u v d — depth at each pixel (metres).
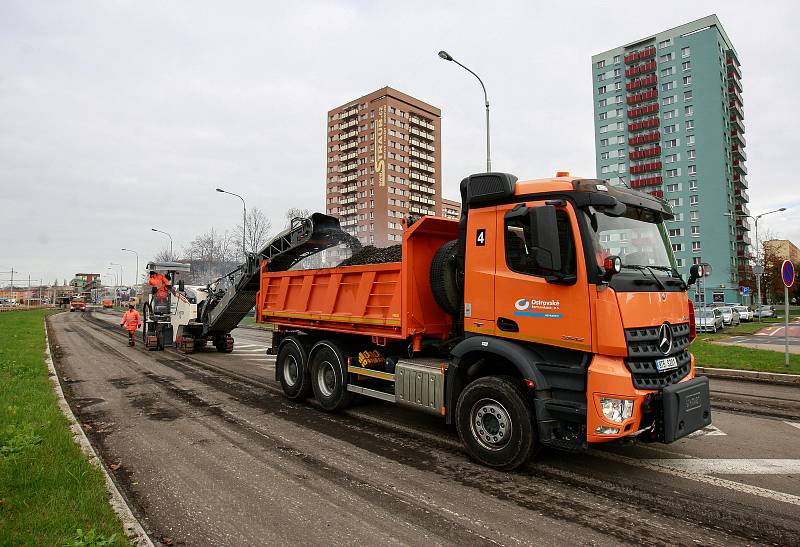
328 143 105.56
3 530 3.29
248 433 6.20
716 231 63.25
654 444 5.76
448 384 5.43
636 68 70.38
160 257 70.69
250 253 12.00
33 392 7.67
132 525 3.51
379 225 94.00
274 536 3.52
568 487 4.46
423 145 101.75
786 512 3.94
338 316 7.15
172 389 9.16
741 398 8.42
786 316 11.32
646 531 3.62
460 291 5.67
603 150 73.94
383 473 4.80
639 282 4.53
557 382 4.59
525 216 4.71
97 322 36.59
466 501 4.14
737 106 70.44
